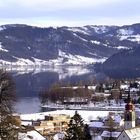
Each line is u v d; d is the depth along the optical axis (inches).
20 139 2541.8
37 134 5113.2
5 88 2272.4
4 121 2161.7
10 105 2282.2
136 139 5989.2
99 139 7332.7
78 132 3174.2
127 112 7470.5
